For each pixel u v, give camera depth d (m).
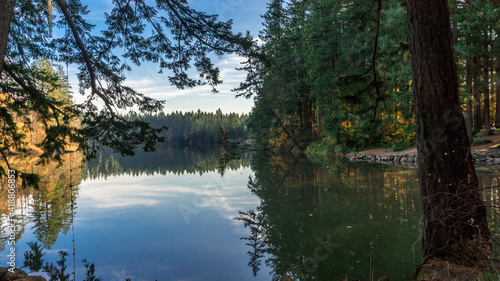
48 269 3.55
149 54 5.40
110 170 18.12
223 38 4.87
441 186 3.15
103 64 5.53
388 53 5.40
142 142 5.54
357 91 4.87
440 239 3.13
